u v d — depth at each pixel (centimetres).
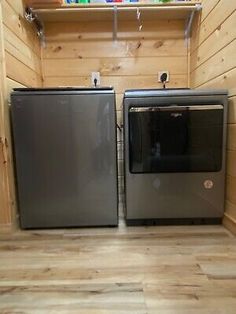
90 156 151
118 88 217
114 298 91
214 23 163
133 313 84
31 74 190
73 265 114
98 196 155
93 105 147
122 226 159
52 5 186
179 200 155
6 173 145
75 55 214
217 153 151
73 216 156
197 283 99
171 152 152
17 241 140
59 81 216
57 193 154
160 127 149
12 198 151
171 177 154
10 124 150
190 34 212
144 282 100
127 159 152
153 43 214
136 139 150
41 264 115
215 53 163
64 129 149
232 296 91
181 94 146
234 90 140
